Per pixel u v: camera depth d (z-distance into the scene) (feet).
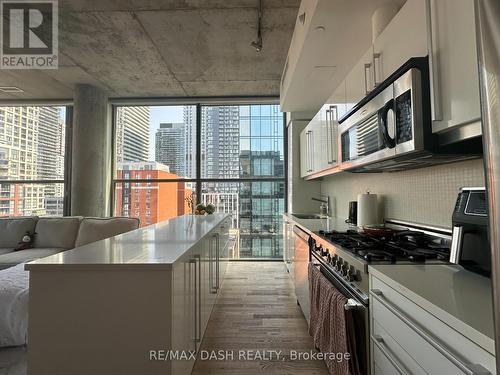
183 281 5.08
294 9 9.42
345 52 8.62
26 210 17.80
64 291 4.29
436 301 2.89
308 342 7.73
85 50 11.96
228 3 9.14
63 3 9.13
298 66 9.61
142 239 6.66
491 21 2.10
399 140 4.58
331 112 9.07
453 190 5.26
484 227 3.59
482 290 3.21
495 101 2.07
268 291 11.85
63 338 4.28
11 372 6.37
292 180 15.46
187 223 10.32
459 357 2.49
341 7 6.44
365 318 4.34
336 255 5.61
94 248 5.54
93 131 15.46
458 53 3.43
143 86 15.61
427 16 3.89
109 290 4.29
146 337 4.26
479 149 4.25
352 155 6.81
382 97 5.14
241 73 14.10
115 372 4.25
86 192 15.23
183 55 12.35
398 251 5.12
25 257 11.87
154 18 9.89
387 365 3.73
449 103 3.60
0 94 16.63
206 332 8.27
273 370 6.53
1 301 7.13
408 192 6.85
